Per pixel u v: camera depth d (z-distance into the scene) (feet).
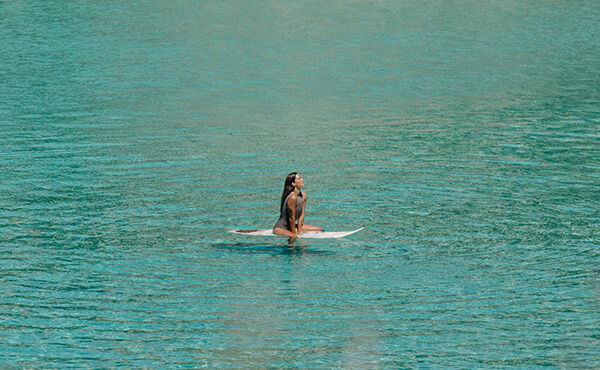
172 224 89.10
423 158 120.98
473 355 58.59
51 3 336.49
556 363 57.26
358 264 77.15
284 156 122.72
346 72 216.13
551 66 224.12
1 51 236.63
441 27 296.30
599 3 356.59
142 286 71.41
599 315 65.16
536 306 67.10
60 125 146.72
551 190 102.63
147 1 341.41
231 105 170.50
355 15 318.45
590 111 161.58
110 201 97.81
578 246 81.76
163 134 140.05
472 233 86.12
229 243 83.15
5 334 61.52
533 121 151.43
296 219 88.94
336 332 62.49
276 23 297.74
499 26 299.79
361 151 126.41
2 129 142.10
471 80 204.44
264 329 62.95
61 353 58.65
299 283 72.38
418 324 63.93
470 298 68.95
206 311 66.28
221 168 115.03
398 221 90.48
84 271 74.90
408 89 192.75
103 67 216.13
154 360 57.72
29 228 87.20
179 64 223.51
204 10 321.73
